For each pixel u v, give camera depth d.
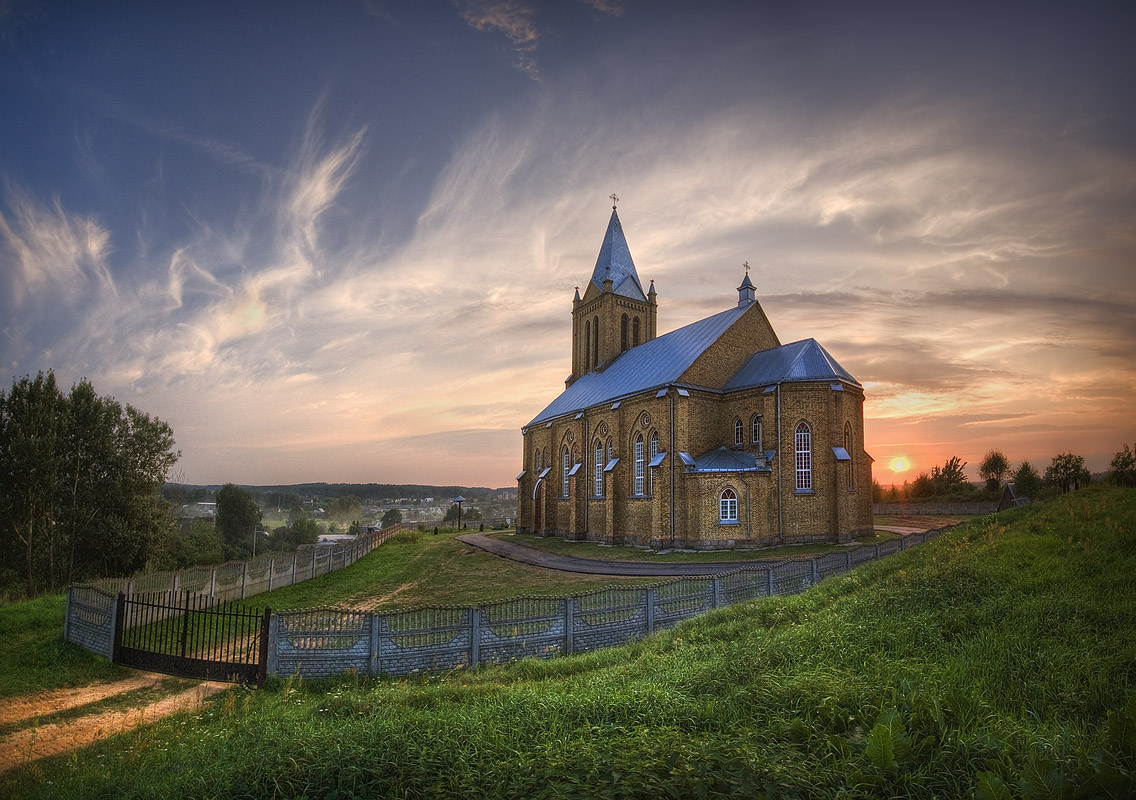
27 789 8.76
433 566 36.56
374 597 26.67
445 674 13.80
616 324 59.44
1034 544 16.05
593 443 48.16
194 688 14.09
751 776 5.38
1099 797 4.61
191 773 7.39
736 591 19.05
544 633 15.61
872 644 9.82
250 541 94.25
